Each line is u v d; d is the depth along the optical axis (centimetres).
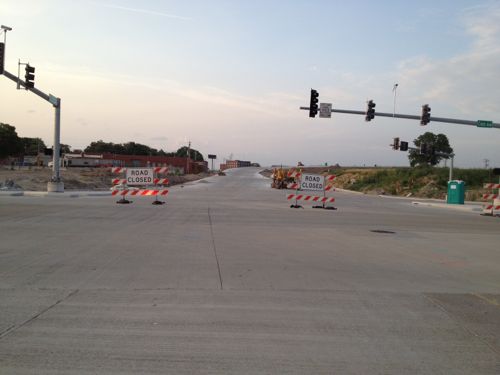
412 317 639
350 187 7062
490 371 464
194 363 465
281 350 505
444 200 4694
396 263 1045
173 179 6869
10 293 710
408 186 5888
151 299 691
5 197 2828
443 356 500
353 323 604
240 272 894
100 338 527
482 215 2748
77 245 1147
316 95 3128
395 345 529
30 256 999
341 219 2056
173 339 529
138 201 2722
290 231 1559
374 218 2181
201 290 751
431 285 839
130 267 912
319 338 545
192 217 1898
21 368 446
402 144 4297
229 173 12588
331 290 777
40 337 527
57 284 770
